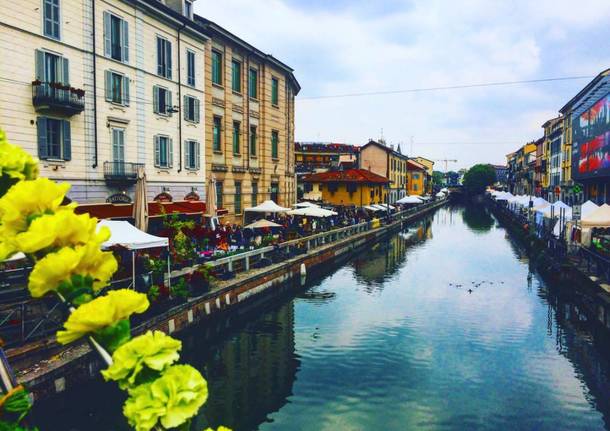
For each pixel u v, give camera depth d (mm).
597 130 36156
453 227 58719
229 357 14391
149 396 1219
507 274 27641
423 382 12422
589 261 20062
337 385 12281
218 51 29969
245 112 32906
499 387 12164
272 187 37875
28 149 18156
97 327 1229
